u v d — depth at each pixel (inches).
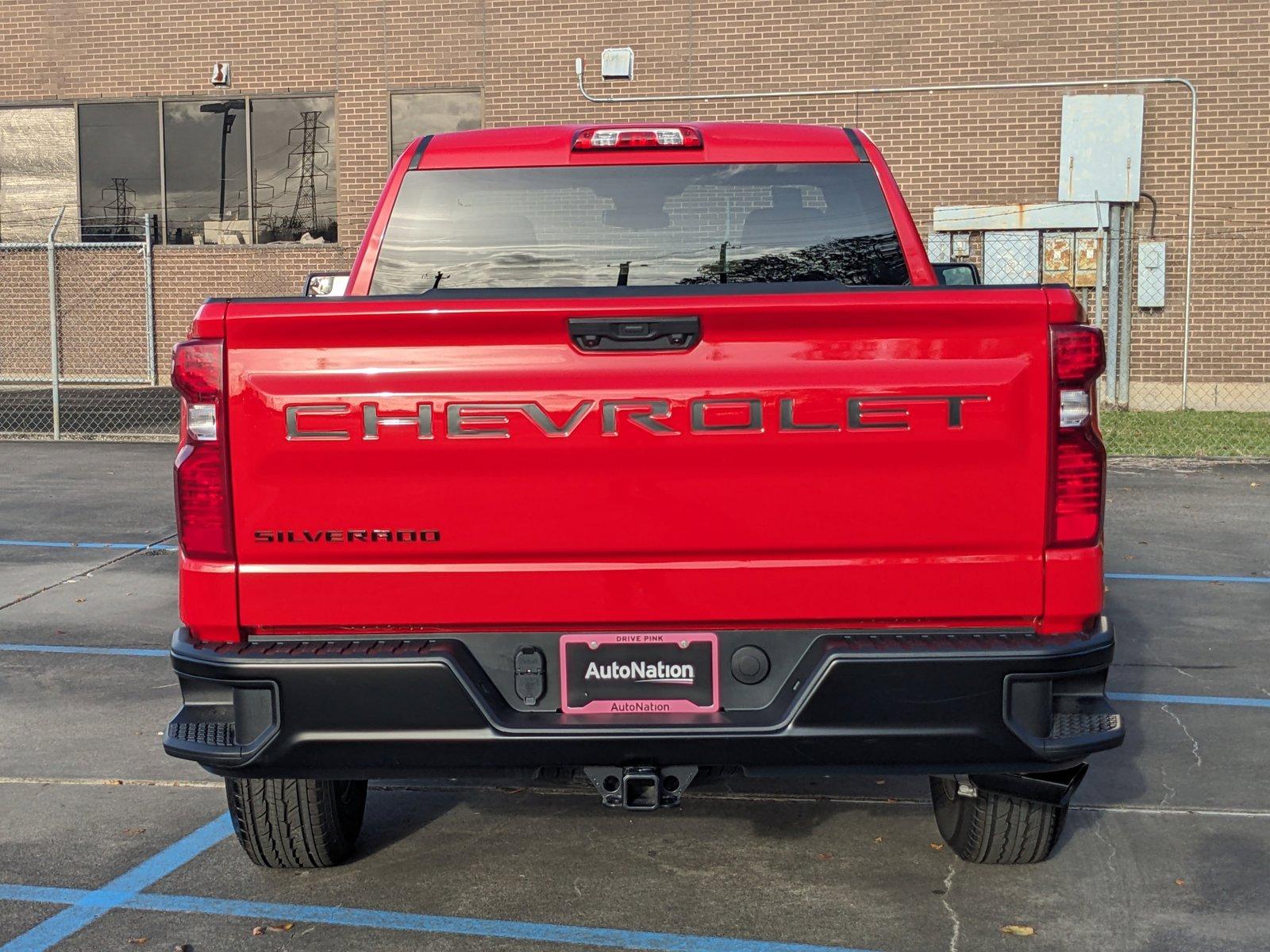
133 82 808.9
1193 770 201.8
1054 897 157.0
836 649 127.0
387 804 191.3
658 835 178.5
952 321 126.4
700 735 127.3
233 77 797.2
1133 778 198.5
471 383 127.5
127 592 334.0
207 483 129.5
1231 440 595.2
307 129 794.2
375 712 128.1
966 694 126.9
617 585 129.9
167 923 152.0
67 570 359.6
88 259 821.2
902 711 127.2
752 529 128.6
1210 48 693.9
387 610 130.7
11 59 818.2
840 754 128.5
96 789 198.2
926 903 155.7
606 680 132.0
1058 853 170.7
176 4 798.5
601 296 126.3
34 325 829.2
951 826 167.0
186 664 129.7
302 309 126.1
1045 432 127.4
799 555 129.5
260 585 130.4
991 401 126.9
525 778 135.0
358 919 152.5
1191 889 159.0
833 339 127.0
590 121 753.6
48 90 818.2
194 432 129.3
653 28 740.0
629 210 173.2
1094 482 128.3
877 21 718.5
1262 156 695.7
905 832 179.2
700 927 149.6
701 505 128.6
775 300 125.1
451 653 128.7
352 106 782.5
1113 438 599.2
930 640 129.4
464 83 765.3
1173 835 176.4
